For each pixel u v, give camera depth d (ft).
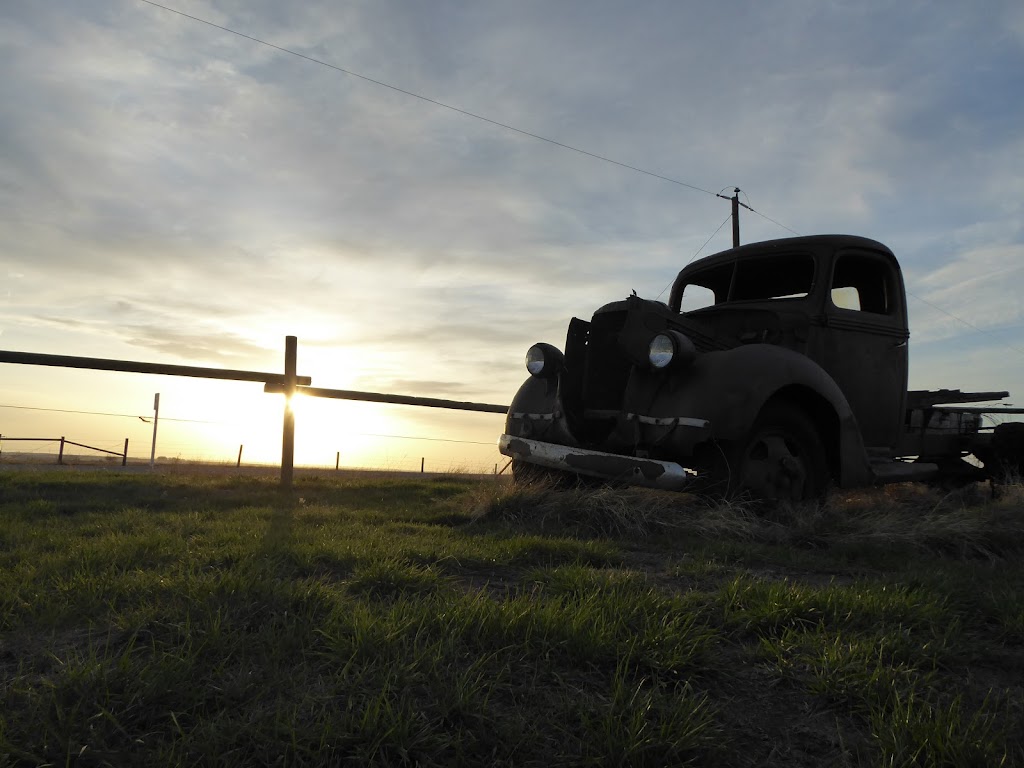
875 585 9.10
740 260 20.18
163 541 10.78
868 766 4.63
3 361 16.98
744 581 8.95
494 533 13.29
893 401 19.67
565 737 4.76
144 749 4.31
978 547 13.20
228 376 18.12
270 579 7.82
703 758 4.61
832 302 18.30
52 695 4.76
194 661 5.45
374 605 7.25
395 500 20.39
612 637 6.33
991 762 4.53
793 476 15.87
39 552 10.15
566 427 17.47
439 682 5.24
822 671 6.02
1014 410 25.64
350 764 4.30
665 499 15.53
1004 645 7.39
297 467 56.80
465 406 23.58
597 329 17.56
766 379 14.96
